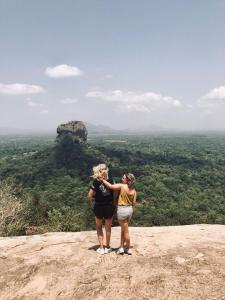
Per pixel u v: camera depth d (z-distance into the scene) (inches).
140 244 306.7
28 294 242.1
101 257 281.6
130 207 276.5
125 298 223.0
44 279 257.1
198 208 2965.1
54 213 1460.4
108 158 5797.2
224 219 2596.0
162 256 277.1
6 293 247.1
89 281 247.0
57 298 233.1
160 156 6909.5
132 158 6171.3
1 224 887.1
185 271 249.1
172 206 2886.3
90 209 2485.2
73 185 3703.3
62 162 5265.8
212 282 231.8
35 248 314.5
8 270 275.9
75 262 277.3
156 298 219.1
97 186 277.1
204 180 4397.1
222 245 300.7
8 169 4926.2
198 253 280.7
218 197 3430.1
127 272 253.6
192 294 219.3
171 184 3865.7
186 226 374.9
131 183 274.7
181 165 5885.8
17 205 971.3
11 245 327.6
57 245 317.4
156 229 360.2
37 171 4709.6
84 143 6230.3
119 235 340.5
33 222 1393.9
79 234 349.7
